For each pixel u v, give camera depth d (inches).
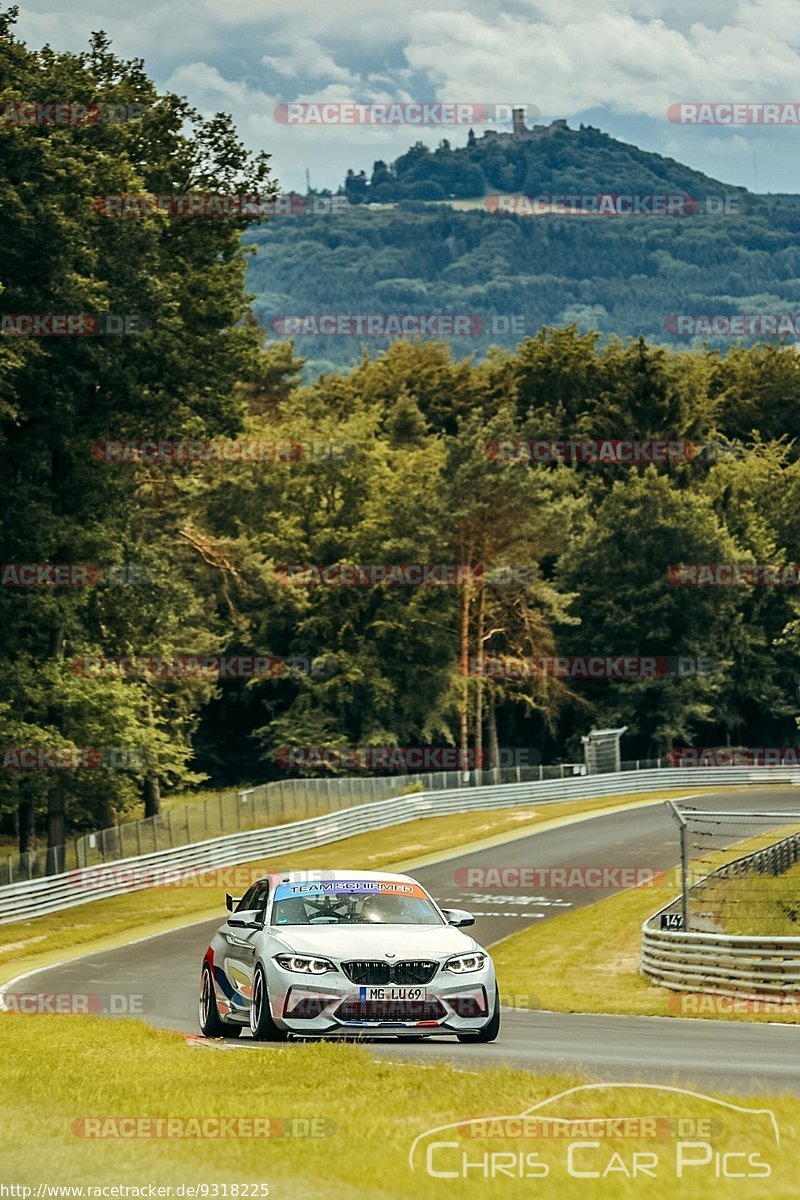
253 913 1234.6
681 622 7519.7
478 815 5305.1
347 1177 584.1
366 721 6815.9
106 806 4431.6
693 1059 1107.3
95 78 3538.4
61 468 3718.0
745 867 2691.9
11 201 3134.8
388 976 1137.4
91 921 3331.7
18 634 3725.4
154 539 5088.6
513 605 7047.2
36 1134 716.7
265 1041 1144.8
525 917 3201.3
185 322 3698.3
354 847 4554.6
